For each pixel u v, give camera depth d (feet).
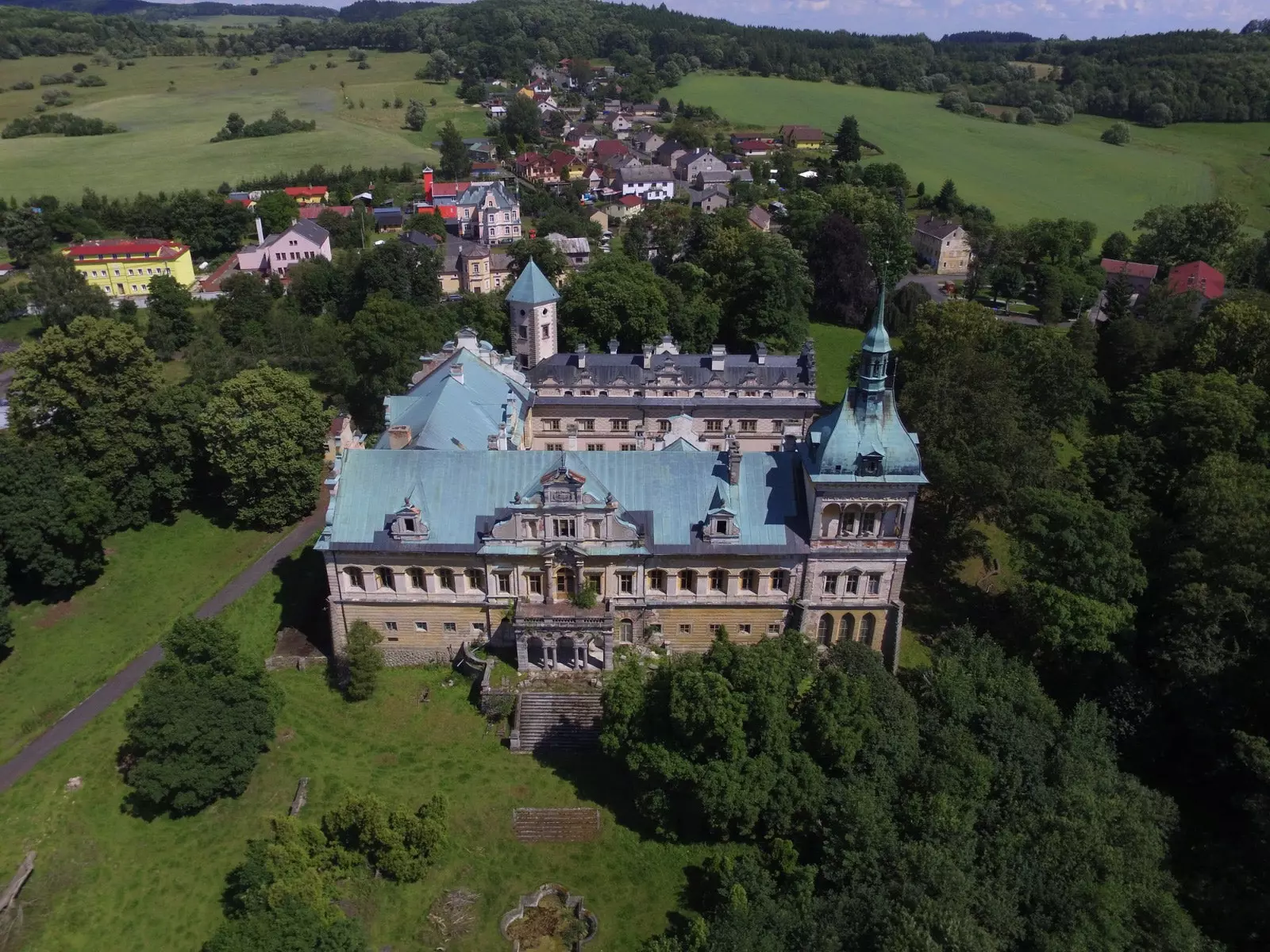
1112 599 283.38
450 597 281.74
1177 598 279.28
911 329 470.80
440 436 312.29
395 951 211.82
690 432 343.05
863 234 632.79
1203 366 444.96
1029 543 300.40
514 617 270.26
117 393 359.46
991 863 215.92
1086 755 246.88
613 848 237.25
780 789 225.35
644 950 211.00
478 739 266.16
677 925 219.41
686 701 227.20
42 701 274.98
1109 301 541.75
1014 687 262.88
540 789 251.39
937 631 311.27
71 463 347.77
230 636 247.09
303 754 258.37
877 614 284.20
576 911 222.07
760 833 236.43
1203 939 204.54
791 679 238.89
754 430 433.07
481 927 218.18
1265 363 428.15
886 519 270.67
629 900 225.15
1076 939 196.95
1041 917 205.36
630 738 237.04
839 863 217.77
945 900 198.29
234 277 593.83
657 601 281.13
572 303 516.73
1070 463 383.24
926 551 348.18
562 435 433.48
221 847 232.32
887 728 239.71
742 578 280.72
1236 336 444.96
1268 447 365.40
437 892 224.74
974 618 319.06
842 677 237.45
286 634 312.71
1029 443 333.42
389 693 281.95
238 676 246.06
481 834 238.89
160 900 220.23
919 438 347.77
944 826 218.59
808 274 620.49
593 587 279.69
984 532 364.99
